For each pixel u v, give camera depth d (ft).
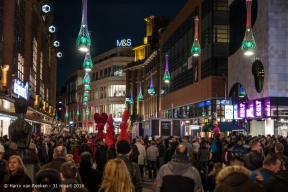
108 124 79.20
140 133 138.72
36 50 246.88
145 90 384.47
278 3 131.85
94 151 67.00
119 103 442.91
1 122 142.41
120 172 17.81
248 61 149.79
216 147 61.21
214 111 194.59
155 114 336.70
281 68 130.82
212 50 196.24
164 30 314.14
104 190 17.76
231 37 186.91
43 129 297.53
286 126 132.16
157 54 333.42
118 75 453.99
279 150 35.86
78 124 537.24
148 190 57.26
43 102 283.79
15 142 34.88
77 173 22.07
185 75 248.11
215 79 195.93
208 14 202.80
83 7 86.33
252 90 145.59
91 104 494.59
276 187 18.30
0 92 127.24
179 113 264.31
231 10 187.01
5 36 147.02
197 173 22.70
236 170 15.72
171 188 22.22
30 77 214.48
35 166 36.04
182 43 255.70
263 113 134.00
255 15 144.97
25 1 195.93
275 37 131.64
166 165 22.97
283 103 130.11
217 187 15.61
